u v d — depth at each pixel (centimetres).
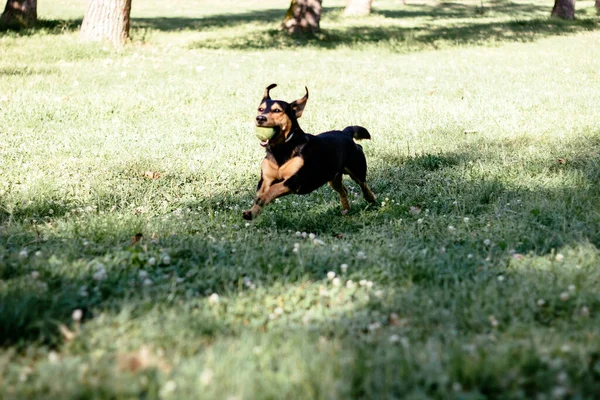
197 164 793
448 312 383
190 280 447
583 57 1697
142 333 359
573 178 702
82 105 1077
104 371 318
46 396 295
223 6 3984
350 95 1221
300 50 1867
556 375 311
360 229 580
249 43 1970
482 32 2372
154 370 319
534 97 1172
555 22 2664
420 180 743
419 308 394
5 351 346
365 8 3216
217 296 407
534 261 473
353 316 388
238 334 370
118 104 1092
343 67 1554
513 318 376
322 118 1032
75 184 700
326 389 298
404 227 576
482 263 472
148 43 1836
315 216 627
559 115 1027
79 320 379
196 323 372
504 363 317
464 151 848
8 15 2084
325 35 2150
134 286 429
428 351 334
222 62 1581
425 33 2352
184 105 1123
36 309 376
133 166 772
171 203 661
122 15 1758
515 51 1855
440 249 511
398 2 4378
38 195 648
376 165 808
